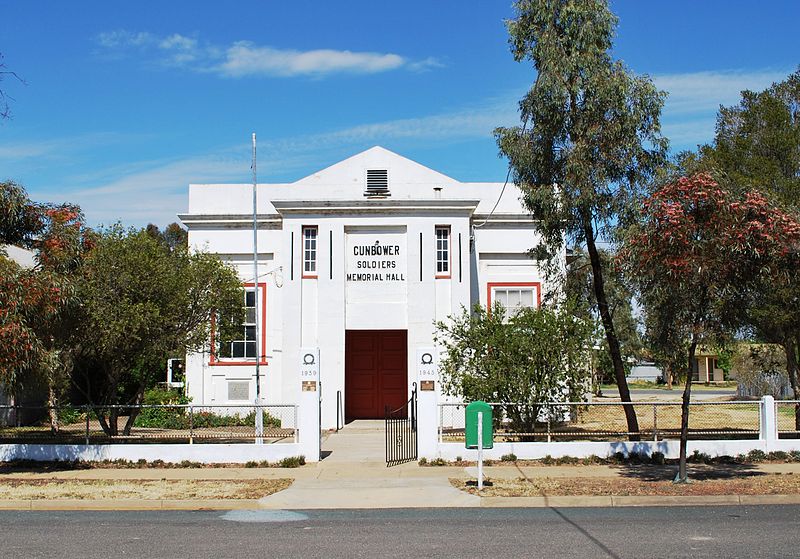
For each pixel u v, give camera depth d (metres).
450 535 10.29
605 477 14.95
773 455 17.22
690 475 15.13
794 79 21.55
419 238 23.36
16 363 14.73
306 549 9.47
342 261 23.30
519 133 18.92
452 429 21.64
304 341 23.08
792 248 13.25
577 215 18.20
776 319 18.31
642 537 9.99
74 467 16.80
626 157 17.78
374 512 12.25
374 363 25.88
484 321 18.45
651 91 17.97
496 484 14.20
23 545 9.80
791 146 20.39
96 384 26.67
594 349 19.12
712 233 13.03
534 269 25.48
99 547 9.66
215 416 24.33
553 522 11.20
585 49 18.12
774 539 9.78
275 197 25.97
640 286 14.79
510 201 25.83
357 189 25.78
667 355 16.20
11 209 18.78
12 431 22.89
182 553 9.29
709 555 8.89
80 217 20.30
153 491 13.78
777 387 35.06
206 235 25.81
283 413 23.09
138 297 17.91
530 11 18.66
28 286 15.29
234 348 25.42
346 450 18.75
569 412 18.97
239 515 12.09
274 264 25.59
